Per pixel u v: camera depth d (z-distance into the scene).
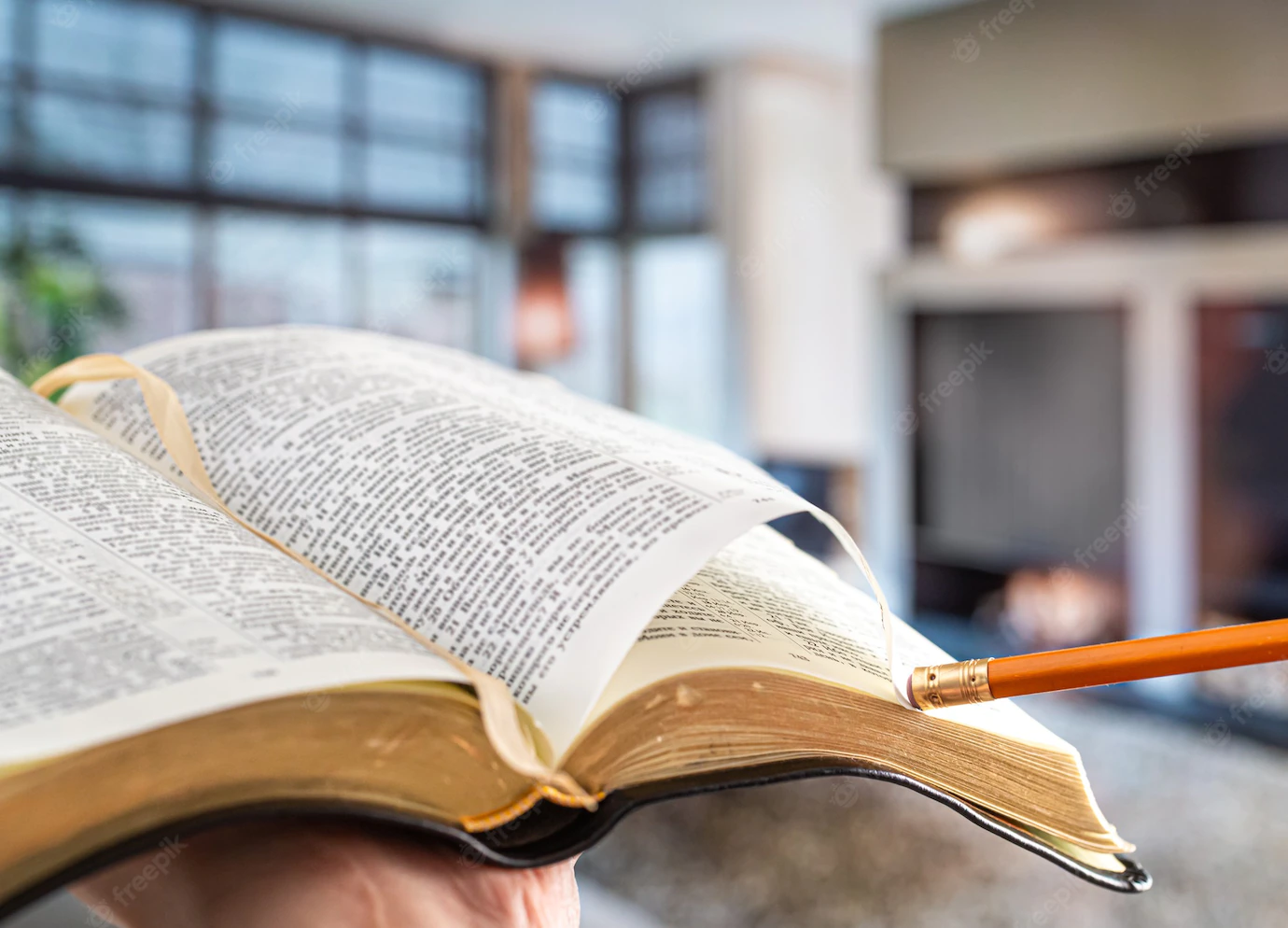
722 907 1.62
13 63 3.62
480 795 0.20
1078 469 3.02
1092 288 2.95
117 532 0.23
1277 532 2.61
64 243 3.78
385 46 4.43
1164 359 2.80
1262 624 0.20
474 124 4.78
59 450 0.27
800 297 5.12
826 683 0.24
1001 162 3.25
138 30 3.86
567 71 5.02
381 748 0.18
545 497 0.27
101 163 3.80
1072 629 3.03
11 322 3.68
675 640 0.24
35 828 0.15
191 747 0.17
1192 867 1.75
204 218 4.11
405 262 4.67
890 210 4.95
